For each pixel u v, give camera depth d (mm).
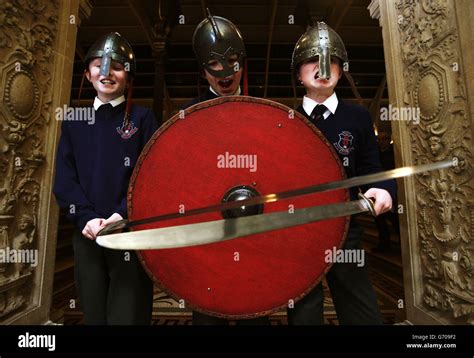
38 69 1905
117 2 5973
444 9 1698
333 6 5293
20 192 1736
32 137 1844
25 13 1797
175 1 5246
